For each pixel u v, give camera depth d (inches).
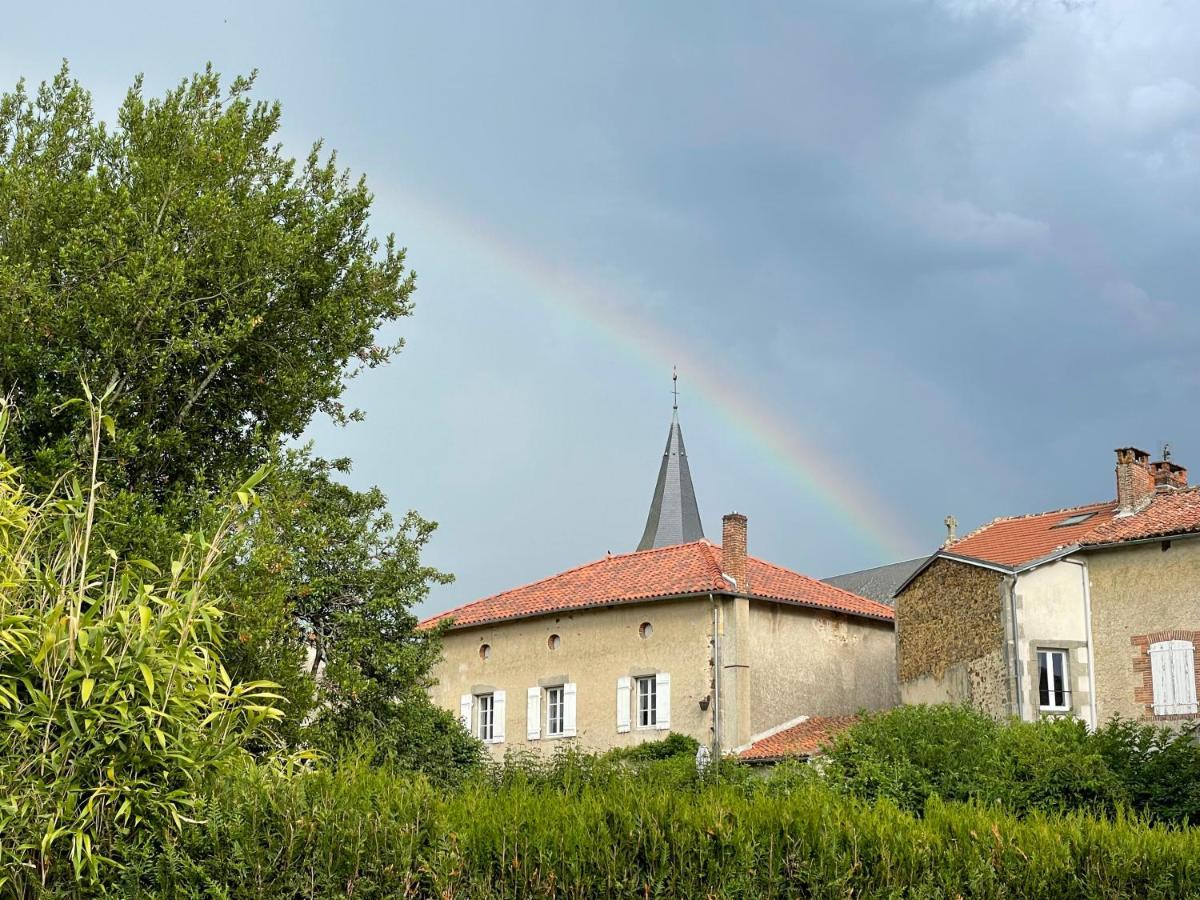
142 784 269.4
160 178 655.1
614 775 394.6
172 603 297.4
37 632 273.3
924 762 690.8
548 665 1245.1
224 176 686.5
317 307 717.9
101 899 257.9
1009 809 391.2
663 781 363.6
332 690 740.7
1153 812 670.5
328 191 762.8
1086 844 329.1
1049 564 967.6
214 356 668.7
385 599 813.2
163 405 666.8
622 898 277.4
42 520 328.2
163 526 561.9
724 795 319.0
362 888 263.9
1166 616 920.3
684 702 1144.2
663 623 1179.3
